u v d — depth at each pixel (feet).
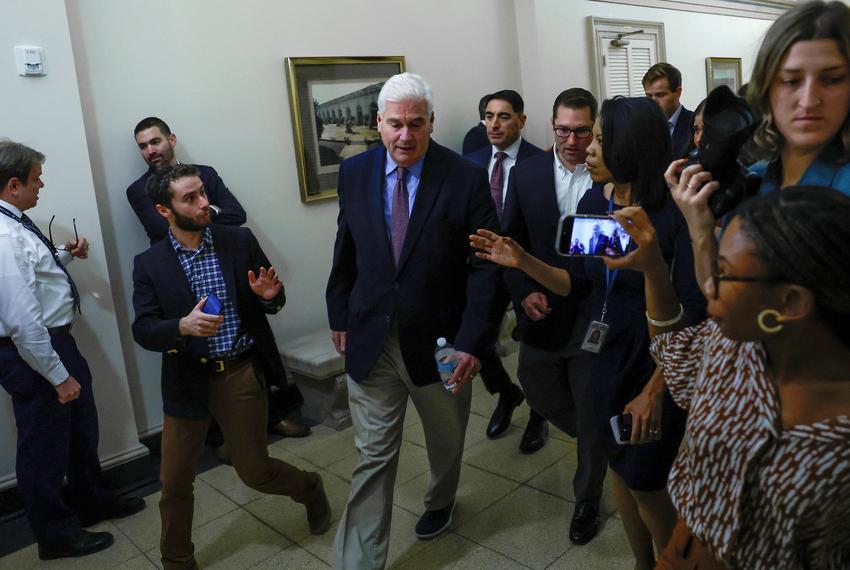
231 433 7.87
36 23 9.43
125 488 10.46
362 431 7.29
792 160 4.09
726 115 3.72
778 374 2.94
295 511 9.33
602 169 5.67
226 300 7.75
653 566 6.39
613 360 5.69
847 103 3.69
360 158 7.47
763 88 3.95
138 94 11.06
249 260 7.98
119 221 10.97
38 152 8.82
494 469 9.98
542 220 7.72
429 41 14.99
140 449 10.69
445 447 7.80
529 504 8.93
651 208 5.44
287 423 11.87
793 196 2.72
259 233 12.60
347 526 7.23
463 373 6.74
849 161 3.82
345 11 13.47
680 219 5.26
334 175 13.56
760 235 2.69
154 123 10.65
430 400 7.39
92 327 10.14
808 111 3.69
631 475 5.51
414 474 10.06
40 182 8.74
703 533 3.20
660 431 5.27
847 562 2.95
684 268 5.06
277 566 8.09
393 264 7.08
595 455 7.68
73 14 10.36
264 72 12.46
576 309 7.30
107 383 10.32
